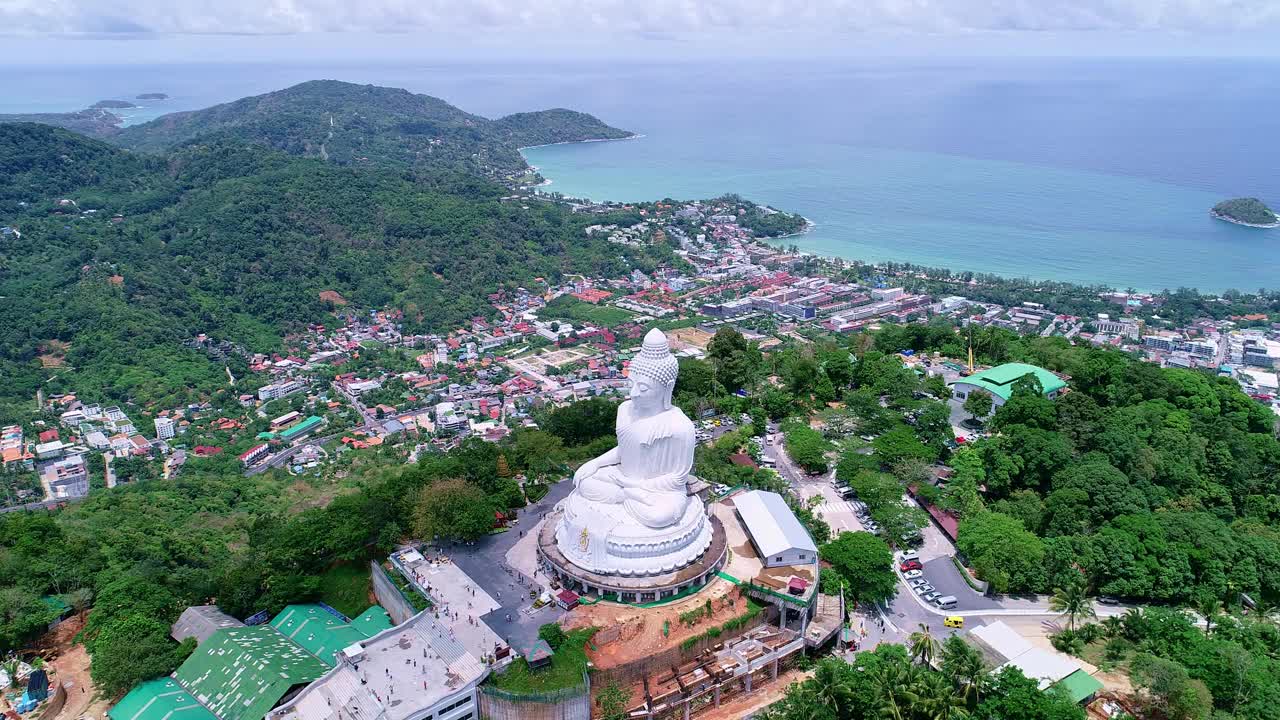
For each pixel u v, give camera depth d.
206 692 99.44
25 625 111.06
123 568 131.75
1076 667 106.88
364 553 126.31
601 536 111.75
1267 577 128.25
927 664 102.69
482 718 98.75
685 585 113.12
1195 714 97.50
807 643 111.12
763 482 150.12
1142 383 193.00
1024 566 127.75
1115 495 141.38
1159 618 113.62
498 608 110.56
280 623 116.56
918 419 174.50
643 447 110.88
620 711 98.25
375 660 101.12
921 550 141.38
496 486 139.50
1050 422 171.38
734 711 103.00
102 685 103.44
